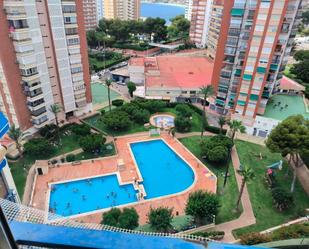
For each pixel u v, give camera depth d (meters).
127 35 127.38
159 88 75.38
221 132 57.72
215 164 51.22
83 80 62.91
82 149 53.81
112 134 59.75
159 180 47.69
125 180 46.41
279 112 62.53
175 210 40.59
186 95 75.62
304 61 90.94
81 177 46.56
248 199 42.66
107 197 43.19
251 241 29.09
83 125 57.94
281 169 49.53
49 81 55.72
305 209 40.41
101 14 162.75
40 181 45.28
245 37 55.16
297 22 57.62
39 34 50.25
